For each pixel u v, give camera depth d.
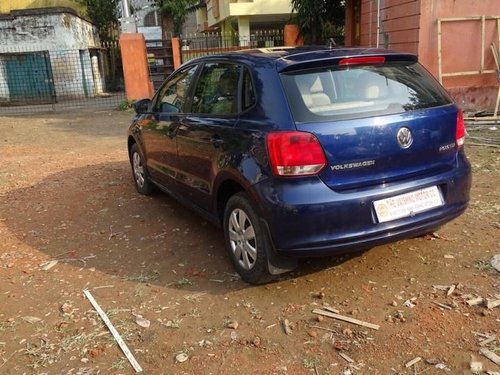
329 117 3.41
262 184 3.47
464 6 10.12
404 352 2.99
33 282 4.17
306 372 2.88
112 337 3.32
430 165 3.70
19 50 23.00
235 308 3.57
